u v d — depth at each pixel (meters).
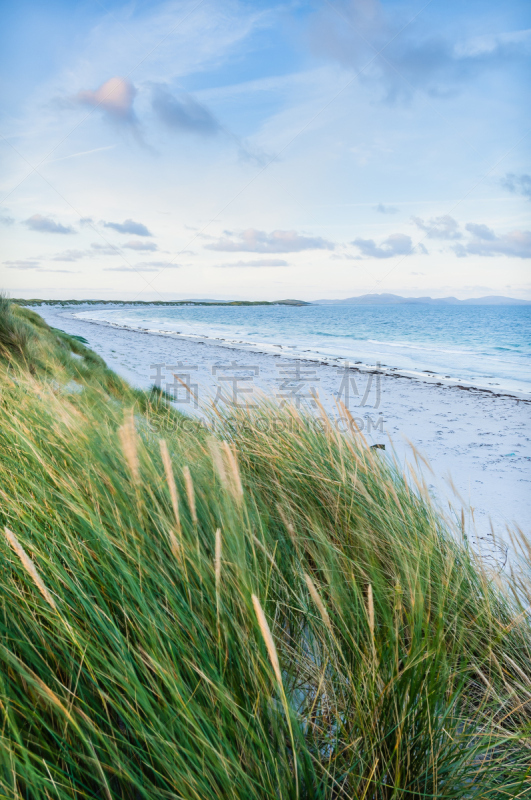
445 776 1.03
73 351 12.05
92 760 0.80
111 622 0.98
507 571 2.00
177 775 0.82
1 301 6.79
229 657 1.07
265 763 0.91
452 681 1.16
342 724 1.04
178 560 1.14
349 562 1.54
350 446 2.39
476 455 5.73
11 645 0.98
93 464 1.75
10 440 1.89
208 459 2.17
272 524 1.83
